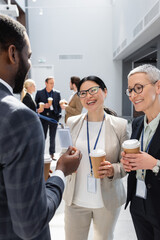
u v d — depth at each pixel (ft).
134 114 34.81
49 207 2.08
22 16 31.68
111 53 35.24
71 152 3.08
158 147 3.41
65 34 34.71
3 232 2.02
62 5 34.14
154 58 31.09
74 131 4.73
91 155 3.83
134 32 21.44
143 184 3.66
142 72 3.40
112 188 4.26
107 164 3.94
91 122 4.65
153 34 19.53
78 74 35.53
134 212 3.93
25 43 2.19
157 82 3.41
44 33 34.60
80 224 4.49
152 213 3.52
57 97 14.01
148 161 3.24
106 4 34.53
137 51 26.55
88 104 4.40
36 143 1.90
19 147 1.80
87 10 34.37
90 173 4.33
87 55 35.22
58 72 35.45
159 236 3.53
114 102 36.17
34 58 35.01
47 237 2.55
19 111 1.86
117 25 30.71
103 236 4.45
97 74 35.60
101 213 4.34
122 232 6.80
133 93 3.49
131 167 3.37
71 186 4.42
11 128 1.79
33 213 1.87
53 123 13.84
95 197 4.28
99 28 34.73
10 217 2.03
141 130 3.93
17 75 2.22
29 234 1.91
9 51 2.04
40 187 1.94
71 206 4.51
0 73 2.08
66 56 35.17
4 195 1.97
